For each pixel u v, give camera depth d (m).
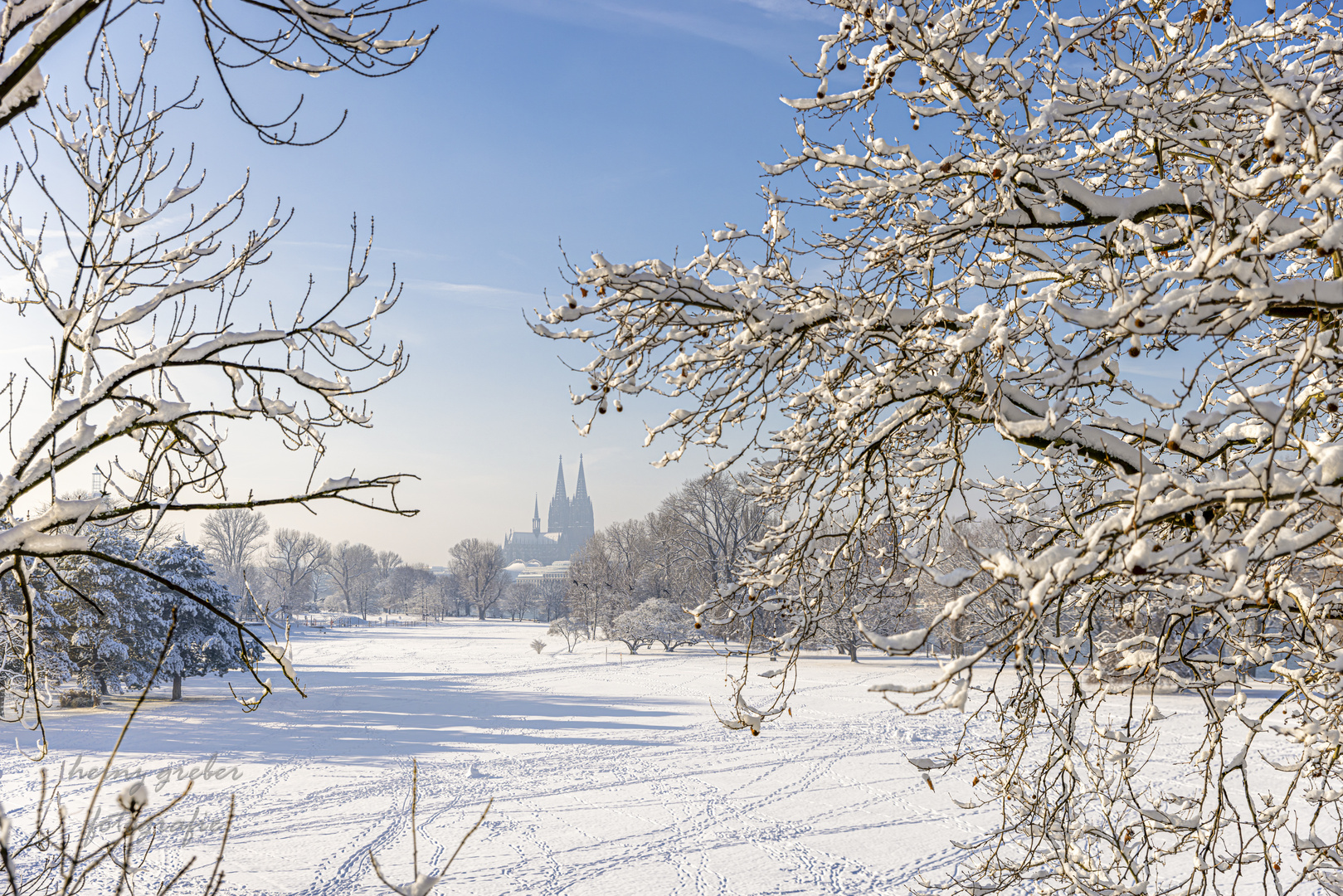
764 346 4.88
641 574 83.81
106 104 4.66
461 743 32.25
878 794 23.97
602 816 22.17
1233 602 4.23
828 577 5.30
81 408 4.31
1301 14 5.07
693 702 43.31
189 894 15.66
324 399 5.09
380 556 177.25
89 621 36.94
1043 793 5.29
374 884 17.19
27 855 14.38
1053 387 4.25
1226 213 3.45
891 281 5.73
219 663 43.62
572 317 4.48
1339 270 3.11
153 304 4.85
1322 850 4.88
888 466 5.70
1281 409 3.57
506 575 167.25
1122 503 4.13
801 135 5.26
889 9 4.48
